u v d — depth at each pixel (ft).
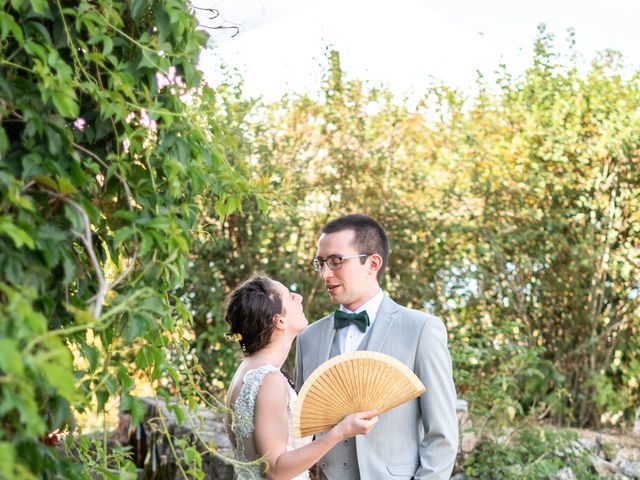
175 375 6.71
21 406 4.04
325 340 9.57
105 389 6.23
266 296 8.55
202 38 6.55
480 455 16.42
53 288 5.65
